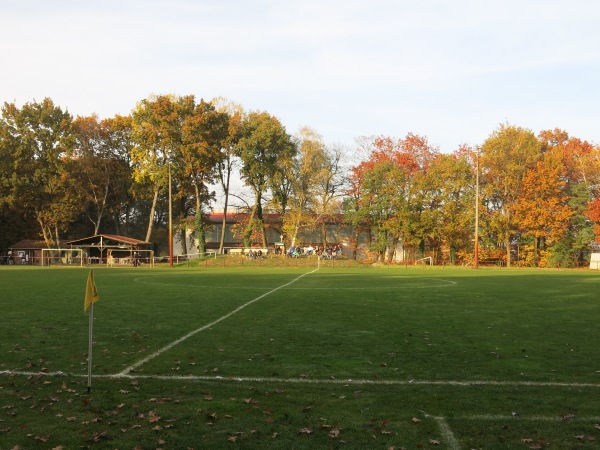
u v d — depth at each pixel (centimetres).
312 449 559
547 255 6328
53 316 1509
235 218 8150
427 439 585
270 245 8031
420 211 6762
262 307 1759
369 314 1584
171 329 1290
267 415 657
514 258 6769
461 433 603
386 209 6756
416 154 7319
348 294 2262
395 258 7894
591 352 1030
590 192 6197
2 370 872
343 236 8312
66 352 1012
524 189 6231
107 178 7444
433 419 647
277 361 945
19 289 2448
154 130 6456
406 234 6525
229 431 604
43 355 985
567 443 577
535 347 1080
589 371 883
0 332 1234
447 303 1900
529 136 6369
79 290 2391
